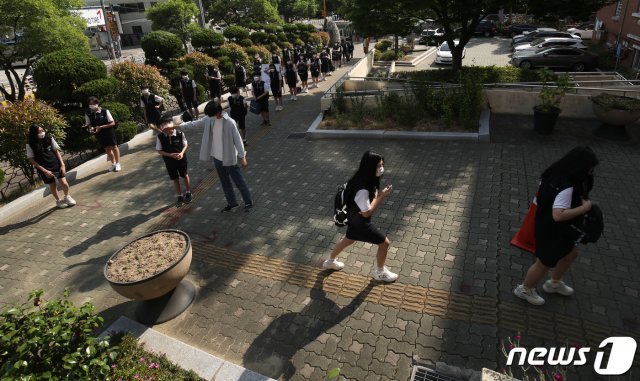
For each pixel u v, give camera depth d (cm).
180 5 3662
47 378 304
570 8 1203
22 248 655
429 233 589
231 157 658
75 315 354
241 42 2309
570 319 422
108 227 698
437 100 1045
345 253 563
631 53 1942
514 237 550
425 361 391
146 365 388
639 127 934
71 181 909
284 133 1120
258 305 486
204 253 596
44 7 1636
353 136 1016
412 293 478
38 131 719
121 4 5666
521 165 784
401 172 797
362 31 1491
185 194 763
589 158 362
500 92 1080
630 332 403
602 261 504
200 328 460
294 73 1527
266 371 399
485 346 402
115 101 1196
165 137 701
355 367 392
